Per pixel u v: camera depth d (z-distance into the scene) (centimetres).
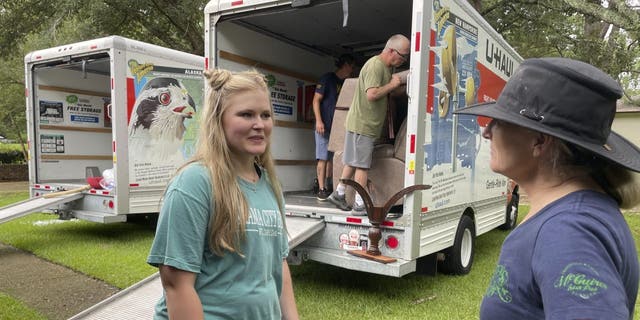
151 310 309
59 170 762
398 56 385
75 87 787
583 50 1180
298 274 482
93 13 1152
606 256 87
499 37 548
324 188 537
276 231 155
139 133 625
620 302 81
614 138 114
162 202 140
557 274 86
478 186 520
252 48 527
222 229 135
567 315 81
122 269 499
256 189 154
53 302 406
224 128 146
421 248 374
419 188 354
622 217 99
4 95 1697
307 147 635
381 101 392
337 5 478
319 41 608
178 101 681
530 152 108
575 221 92
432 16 367
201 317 131
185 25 1269
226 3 451
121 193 604
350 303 394
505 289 100
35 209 588
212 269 137
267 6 426
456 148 439
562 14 1230
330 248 400
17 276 483
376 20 532
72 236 684
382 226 370
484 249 634
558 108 100
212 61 468
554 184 107
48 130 745
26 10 1339
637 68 1639
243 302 138
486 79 511
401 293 423
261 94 150
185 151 691
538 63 105
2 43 1369
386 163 409
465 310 381
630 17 991
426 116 368
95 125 823
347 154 399
